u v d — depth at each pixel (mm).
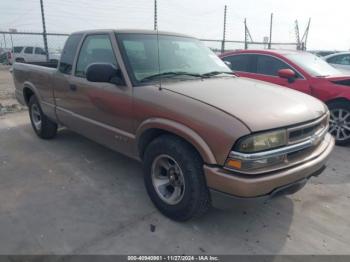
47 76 4832
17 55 23906
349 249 2816
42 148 5164
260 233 3016
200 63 4012
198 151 2672
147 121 3080
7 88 12828
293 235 3000
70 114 4418
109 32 3756
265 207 3467
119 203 3469
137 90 3236
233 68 6887
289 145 2705
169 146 2893
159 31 4113
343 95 5367
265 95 3145
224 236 2951
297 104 3059
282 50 6707
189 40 4344
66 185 3879
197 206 2840
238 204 2559
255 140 2486
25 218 3160
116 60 3529
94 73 3287
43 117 5316
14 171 4270
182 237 2912
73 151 5027
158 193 3201
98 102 3748
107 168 4383
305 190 3873
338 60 9938
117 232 2961
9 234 2908
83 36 4184
